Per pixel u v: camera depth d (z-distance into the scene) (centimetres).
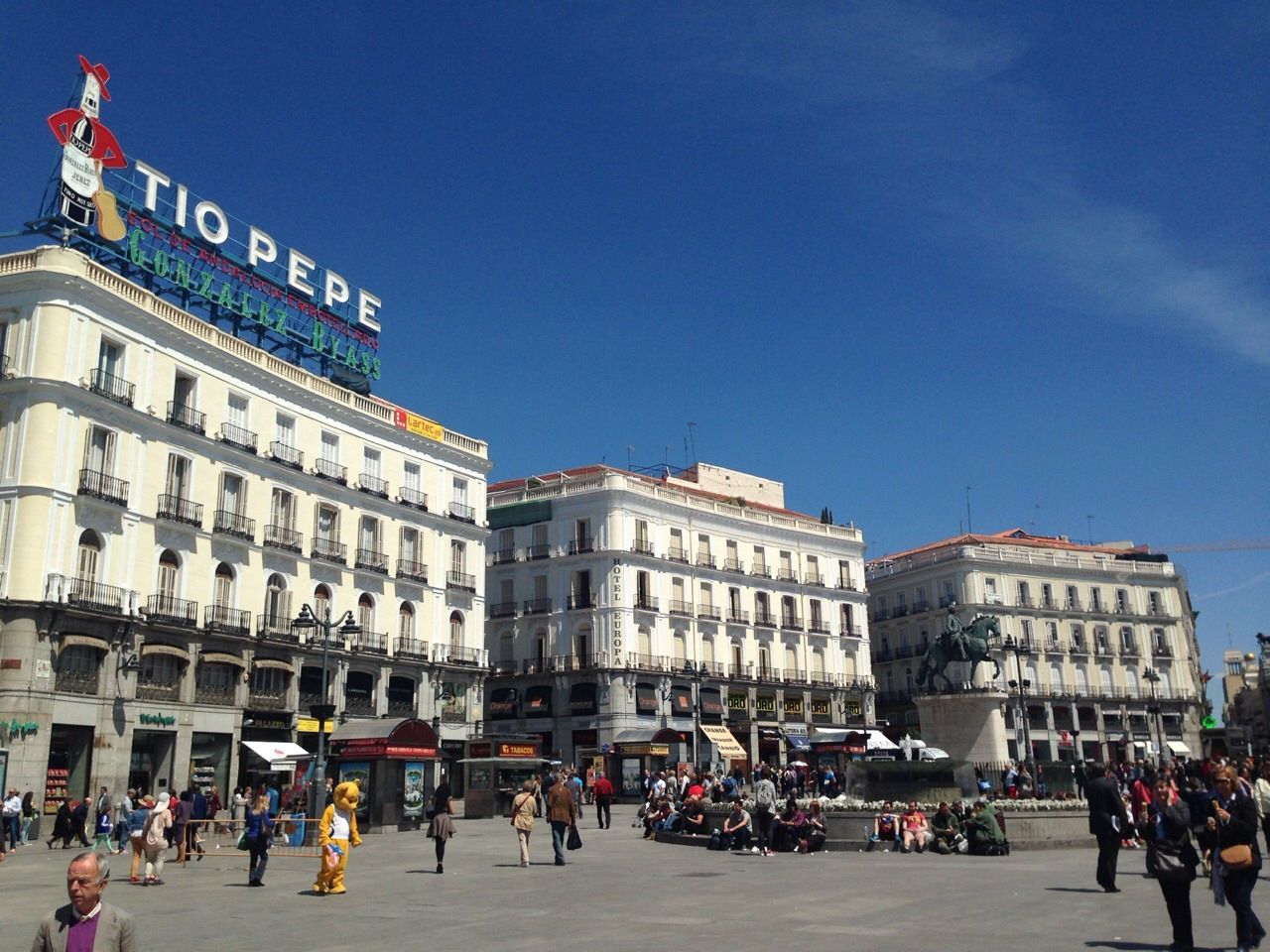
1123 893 1677
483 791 4531
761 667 7544
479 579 6081
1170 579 9575
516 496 7444
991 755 4294
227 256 5016
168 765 4188
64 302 3938
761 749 7306
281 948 1293
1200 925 1348
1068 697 8825
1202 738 9369
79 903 642
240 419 4781
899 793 2934
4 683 3638
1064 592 9169
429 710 5553
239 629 4512
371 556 5366
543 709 6812
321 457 5200
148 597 4191
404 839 3381
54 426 3856
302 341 5422
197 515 4453
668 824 3116
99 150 4378
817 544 8181
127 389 4178
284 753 4503
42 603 3700
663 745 6059
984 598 8825
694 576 7281
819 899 1675
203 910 1695
